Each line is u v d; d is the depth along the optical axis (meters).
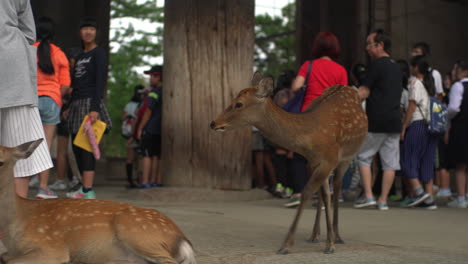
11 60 3.58
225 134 7.34
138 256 2.66
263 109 3.66
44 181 6.10
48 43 5.51
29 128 3.74
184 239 2.70
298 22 14.11
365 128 4.09
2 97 3.56
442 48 12.73
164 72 7.55
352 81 8.08
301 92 5.77
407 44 12.31
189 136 7.34
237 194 7.29
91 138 5.73
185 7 7.34
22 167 3.79
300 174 6.43
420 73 6.92
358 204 6.63
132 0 26.27
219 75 7.30
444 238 4.20
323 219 5.32
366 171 6.50
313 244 3.91
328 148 3.69
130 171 9.84
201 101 7.31
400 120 6.31
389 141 6.39
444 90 9.48
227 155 7.36
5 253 2.73
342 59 12.37
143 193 7.19
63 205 2.70
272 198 8.01
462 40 12.90
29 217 2.65
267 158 9.34
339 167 4.03
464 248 3.75
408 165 6.78
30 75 3.75
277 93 8.30
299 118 3.72
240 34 7.36
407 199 7.09
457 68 7.33
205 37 7.30
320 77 5.68
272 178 9.34
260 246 3.73
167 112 7.48
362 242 4.00
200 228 4.38
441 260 3.33
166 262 2.54
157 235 2.60
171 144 7.43
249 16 7.45
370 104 6.35
